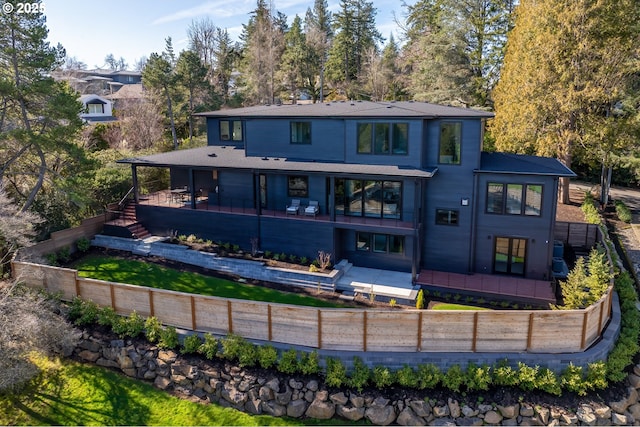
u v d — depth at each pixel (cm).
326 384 1422
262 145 2405
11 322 1448
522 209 1966
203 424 1380
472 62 4178
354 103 2538
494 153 2208
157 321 1630
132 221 2570
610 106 2791
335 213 2205
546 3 2642
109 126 4259
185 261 2281
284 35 6925
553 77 2620
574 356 1416
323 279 1984
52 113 2195
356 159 2156
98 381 1547
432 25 5178
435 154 2045
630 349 1505
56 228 2466
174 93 4750
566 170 1919
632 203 3344
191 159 2480
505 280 1992
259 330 1530
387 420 1350
